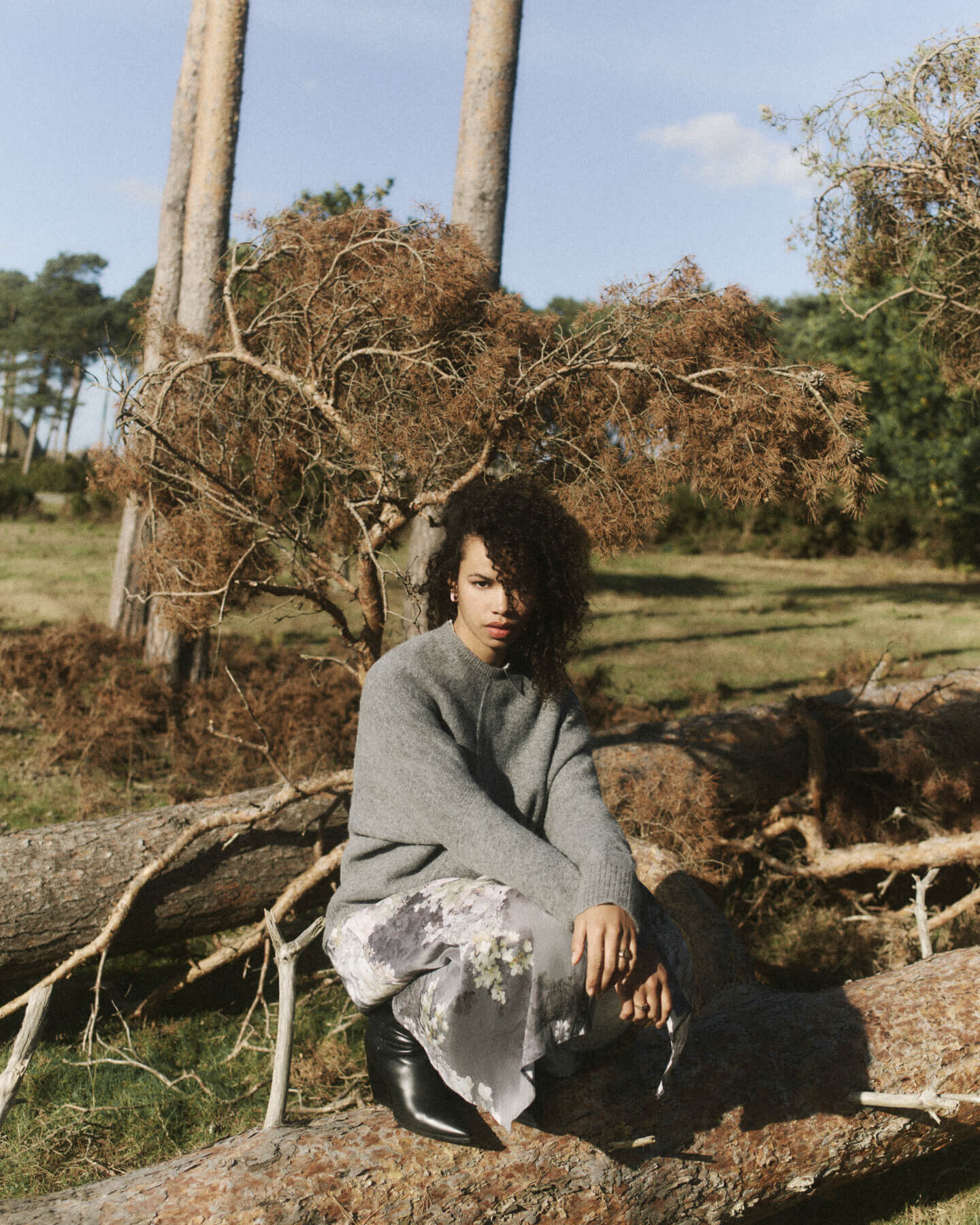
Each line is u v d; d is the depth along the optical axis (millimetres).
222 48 8445
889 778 5113
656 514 3660
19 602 13664
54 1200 1862
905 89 6062
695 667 11352
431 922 1773
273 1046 3484
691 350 3615
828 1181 2299
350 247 3975
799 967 4145
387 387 4020
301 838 4016
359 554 3791
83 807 5969
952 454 19016
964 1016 2465
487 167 6379
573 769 1993
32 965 3600
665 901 3408
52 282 76312
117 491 4211
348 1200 1835
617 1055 1965
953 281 6637
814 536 29156
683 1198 2066
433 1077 1886
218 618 4023
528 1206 1919
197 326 8617
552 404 3871
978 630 14789
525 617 1912
